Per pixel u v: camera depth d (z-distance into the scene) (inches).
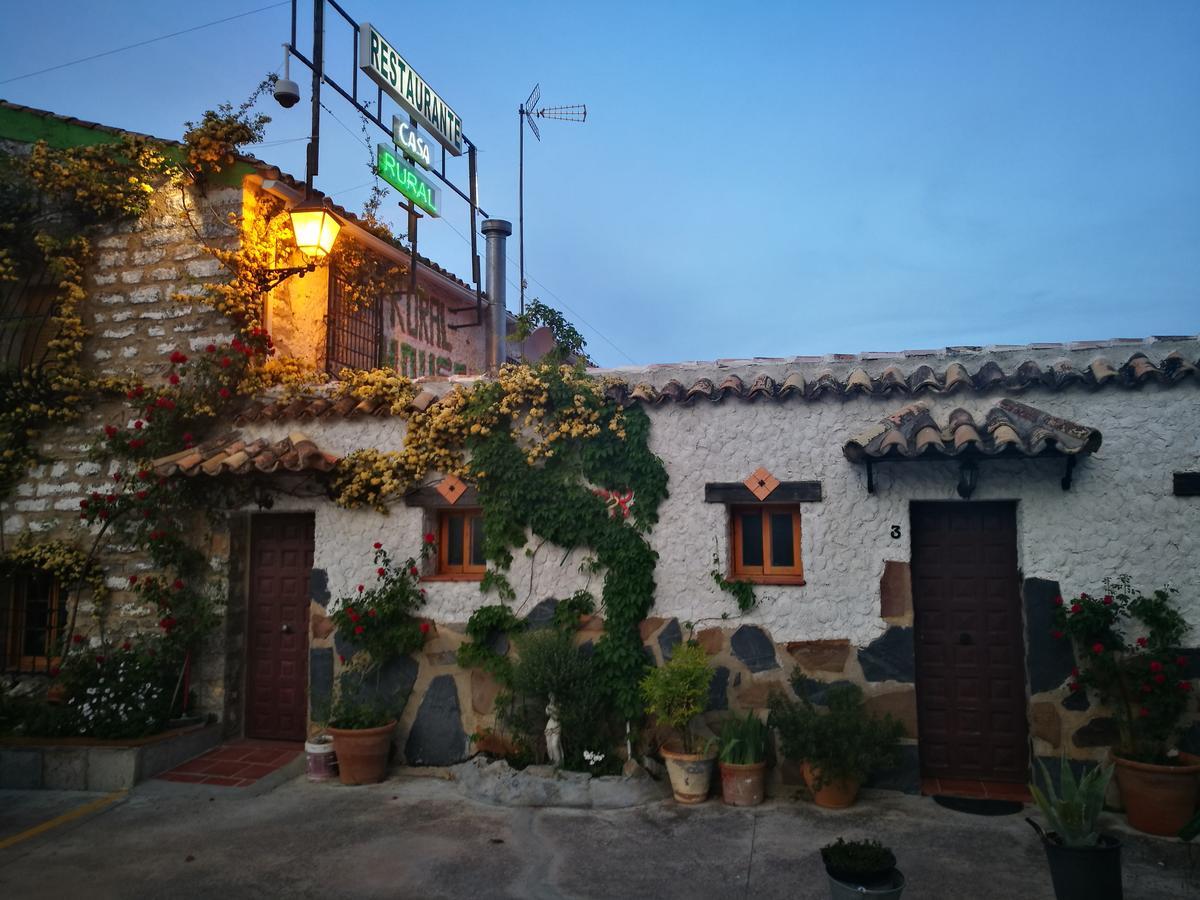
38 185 344.2
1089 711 244.2
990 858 209.8
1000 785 258.1
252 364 327.3
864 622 260.4
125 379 334.3
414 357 471.2
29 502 339.0
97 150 340.8
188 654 314.8
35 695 321.4
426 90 422.3
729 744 251.3
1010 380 253.3
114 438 327.0
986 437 236.7
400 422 305.1
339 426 312.0
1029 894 190.9
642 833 231.3
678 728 269.9
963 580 265.7
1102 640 241.3
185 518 323.9
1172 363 243.8
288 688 323.0
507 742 284.2
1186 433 243.8
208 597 319.0
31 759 283.6
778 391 271.1
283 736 321.4
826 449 267.6
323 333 382.3
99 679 304.0
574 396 282.8
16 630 340.8
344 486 302.5
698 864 210.8
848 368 280.8
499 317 468.8
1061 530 249.6
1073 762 243.4
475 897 196.7
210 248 330.6
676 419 279.9
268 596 327.9
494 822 241.8
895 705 257.1
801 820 237.9
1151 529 243.9
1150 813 223.0
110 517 321.1
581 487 283.7
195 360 332.2
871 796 253.9
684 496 276.8
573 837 229.6
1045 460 252.1
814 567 265.3
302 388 324.2
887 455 243.3
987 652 262.8
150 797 269.0
